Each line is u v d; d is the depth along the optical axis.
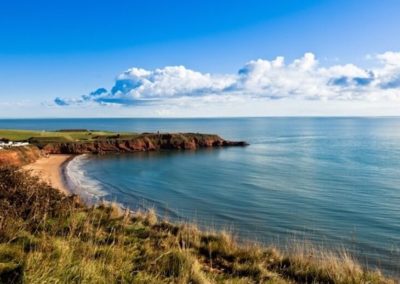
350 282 8.92
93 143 96.75
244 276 8.75
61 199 13.60
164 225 13.86
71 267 6.45
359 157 81.12
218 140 112.75
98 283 6.20
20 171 14.56
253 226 28.31
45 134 110.69
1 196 11.72
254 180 52.00
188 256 8.51
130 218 14.37
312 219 30.92
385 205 36.56
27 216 10.73
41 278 5.74
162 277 7.34
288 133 187.75
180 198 39.69
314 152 92.69
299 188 45.84
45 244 7.93
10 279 5.77
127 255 8.30
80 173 58.59
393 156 82.75
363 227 28.66
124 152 96.25
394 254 21.75
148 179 53.28
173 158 81.62
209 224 28.30
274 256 11.04
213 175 56.88
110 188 45.62
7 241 8.19
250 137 154.88
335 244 23.92
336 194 42.12
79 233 9.38
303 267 9.84
